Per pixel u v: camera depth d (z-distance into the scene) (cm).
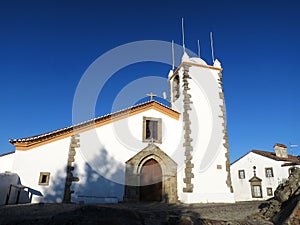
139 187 1833
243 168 3869
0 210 1249
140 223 1006
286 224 966
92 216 1005
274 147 3841
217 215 1228
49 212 1191
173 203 1798
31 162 1659
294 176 1218
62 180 1677
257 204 1619
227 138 2155
